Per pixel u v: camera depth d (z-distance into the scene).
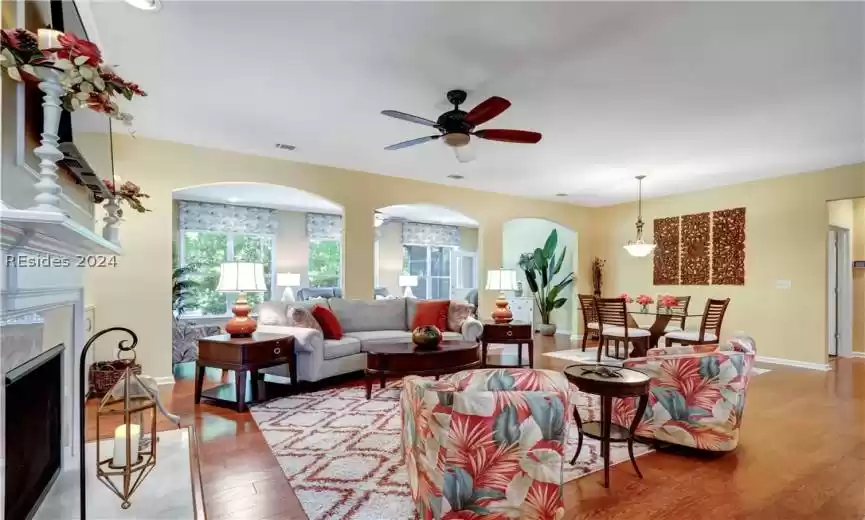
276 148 4.96
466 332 5.38
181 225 8.23
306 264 9.64
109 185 2.81
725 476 2.62
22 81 1.59
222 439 3.12
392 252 10.73
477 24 2.50
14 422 1.83
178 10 2.38
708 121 3.99
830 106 3.63
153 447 2.26
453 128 3.34
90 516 2.07
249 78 3.21
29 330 1.95
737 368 2.87
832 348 6.85
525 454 1.80
